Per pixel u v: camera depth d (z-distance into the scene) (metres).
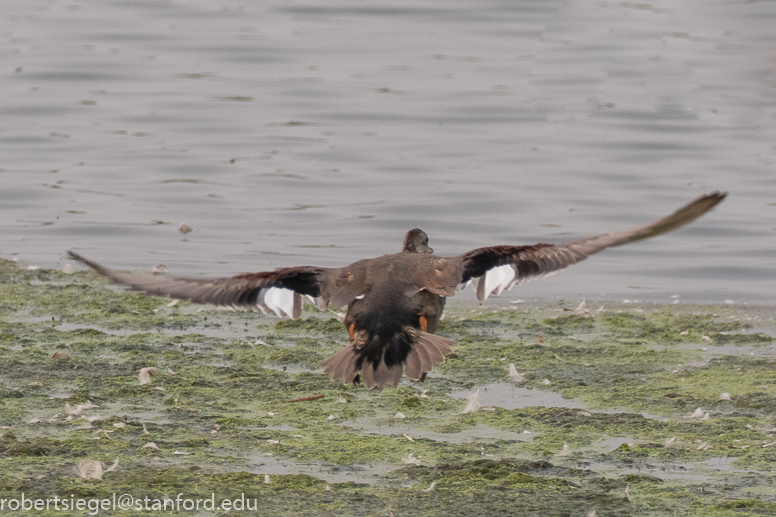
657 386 11.24
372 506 7.90
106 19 38.66
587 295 16.08
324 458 9.01
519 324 14.22
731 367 11.95
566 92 28.81
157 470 8.50
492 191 21.56
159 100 28.72
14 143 24.67
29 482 8.17
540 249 5.93
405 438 9.54
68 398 10.51
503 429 9.88
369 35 36.47
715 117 27.61
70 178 22.31
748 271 17.38
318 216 20.06
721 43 29.23
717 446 9.33
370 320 6.79
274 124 26.80
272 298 6.24
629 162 23.97
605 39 31.98
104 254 17.62
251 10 40.44
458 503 7.96
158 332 13.47
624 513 7.79
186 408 10.34
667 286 16.58
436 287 6.66
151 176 22.53
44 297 15.09
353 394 10.94
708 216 20.34
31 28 36.91
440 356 6.64
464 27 37.53
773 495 8.17
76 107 27.92
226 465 8.77
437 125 26.91
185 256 17.52
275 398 10.77
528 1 40.84
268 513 7.73
